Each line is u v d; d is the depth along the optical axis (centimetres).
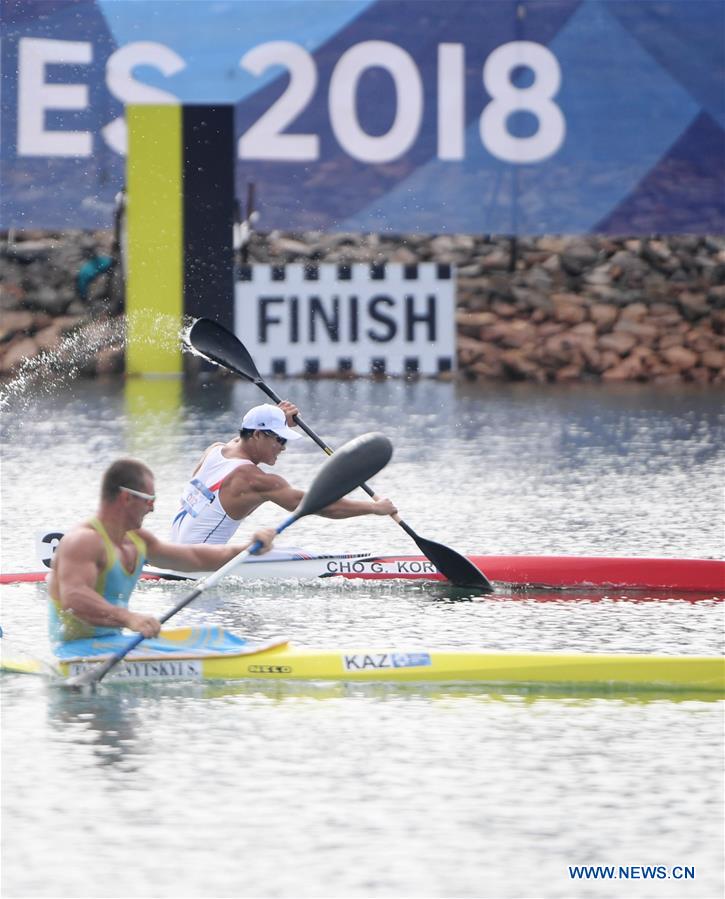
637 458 5003
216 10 7706
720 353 8269
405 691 2253
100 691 2228
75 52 7700
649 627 2689
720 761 1938
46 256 7869
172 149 7794
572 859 1638
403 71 7838
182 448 5134
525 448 5269
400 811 1764
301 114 7819
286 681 2283
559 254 8150
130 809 1764
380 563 3111
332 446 5338
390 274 8000
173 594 2958
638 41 7875
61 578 2230
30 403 6762
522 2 7825
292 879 1580
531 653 2292
